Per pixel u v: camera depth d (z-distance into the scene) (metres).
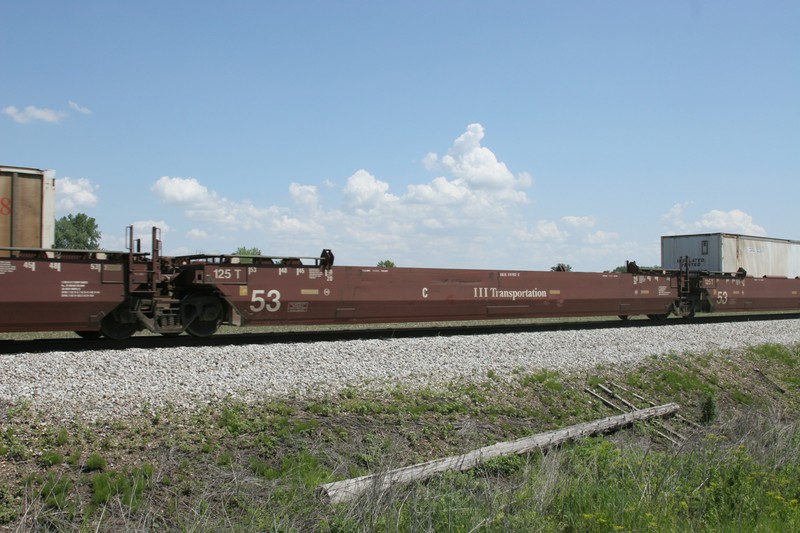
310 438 9.88
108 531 6.88
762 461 9.05
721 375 17.81
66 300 14.52
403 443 10.40
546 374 14.94
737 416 13.25
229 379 11.74
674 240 34.03
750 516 7.34
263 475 8.62
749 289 31.81
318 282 18.44
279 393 11.51
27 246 15.11
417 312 20.44
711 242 32.38
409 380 13.29
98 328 15.16
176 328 16.36
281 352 13.98
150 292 15.67
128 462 8.35
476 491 7.91
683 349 19.34
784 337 23.80
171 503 7.54
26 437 8.51
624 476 8.29
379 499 6.98
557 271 23.86
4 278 13.89
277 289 17.75
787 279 34.38
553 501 7.55
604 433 11.64
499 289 22.06
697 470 8.50
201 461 8.66
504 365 15.19
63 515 7.08
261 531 6.84
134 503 7.36
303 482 8.20
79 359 11.97
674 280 27.89
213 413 10.16
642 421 12.46
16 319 14.18
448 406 12.09
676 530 6.89
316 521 7.00
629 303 26.06
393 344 15.96
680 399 15.41
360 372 13.27
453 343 16.77
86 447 8.52
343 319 19.14
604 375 15.79
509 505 7.38
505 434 11.51
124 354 12.59
